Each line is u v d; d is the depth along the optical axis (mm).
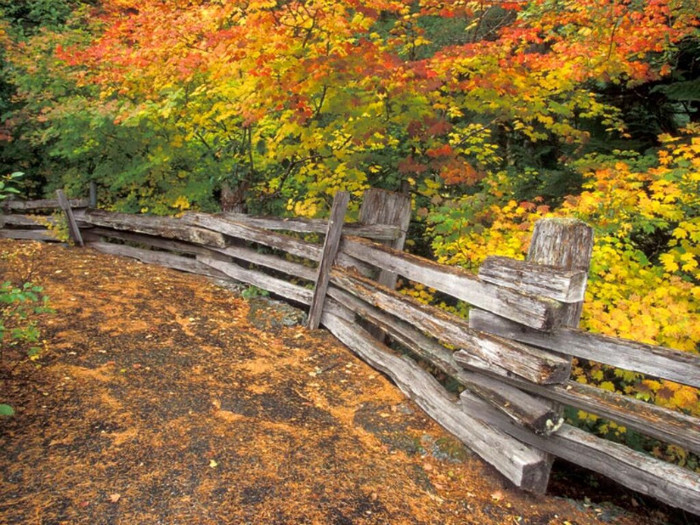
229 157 6793
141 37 5391
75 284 5496
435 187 5910
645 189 5117
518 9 6770
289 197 6887
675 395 3316
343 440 3299
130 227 7055
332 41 5039
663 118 7051
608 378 3906
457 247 4934
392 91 5094
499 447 3000
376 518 2623
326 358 4438
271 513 2527
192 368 3926
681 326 3375
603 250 3959
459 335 3256
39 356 3705
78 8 10195
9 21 9445
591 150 6730
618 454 2584
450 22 8891
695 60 6629
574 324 2855
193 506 2490
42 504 2352
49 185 9289
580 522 2848
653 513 3172
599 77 5422
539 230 2953
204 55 4977
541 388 2793
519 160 7949
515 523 2756
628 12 5398
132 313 4832
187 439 3016
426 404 3627
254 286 5766
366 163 6539
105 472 2633
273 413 3475
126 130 6363
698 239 3820
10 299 2922
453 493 2926
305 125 5395
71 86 7355
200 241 6207
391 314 4156
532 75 5559
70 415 3070
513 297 2891
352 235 4762
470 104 5609
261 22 4566
